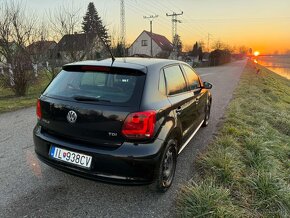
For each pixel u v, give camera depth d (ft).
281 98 48.57
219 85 53.57
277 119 26.09
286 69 220.02
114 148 9.36
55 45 47.98
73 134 10.00
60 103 10.24
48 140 10.59
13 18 39.29
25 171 12.66
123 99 9.56
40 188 11.26
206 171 12.99
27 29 41.19
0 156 14.26
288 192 11.21
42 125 11.09
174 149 11.49
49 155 10.61
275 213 10.23
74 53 51.96
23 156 14.35
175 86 12.59
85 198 10.68
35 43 42.80
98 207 10.14
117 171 9.32
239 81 63.82
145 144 9.36
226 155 13.85
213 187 10.84
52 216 9.52
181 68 14.37
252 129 20.93
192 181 11.84
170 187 11.64
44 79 46.60
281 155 16.56
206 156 14.42
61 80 11.25
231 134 18.99
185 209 9.84
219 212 9.45
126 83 10.02
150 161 9.36
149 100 9.79
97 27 60.70
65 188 11.34
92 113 9.49
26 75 37.09
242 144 17.06
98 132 9.50
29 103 28.86
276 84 78.64
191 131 14.96
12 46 38.58
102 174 9.46
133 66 10.50
